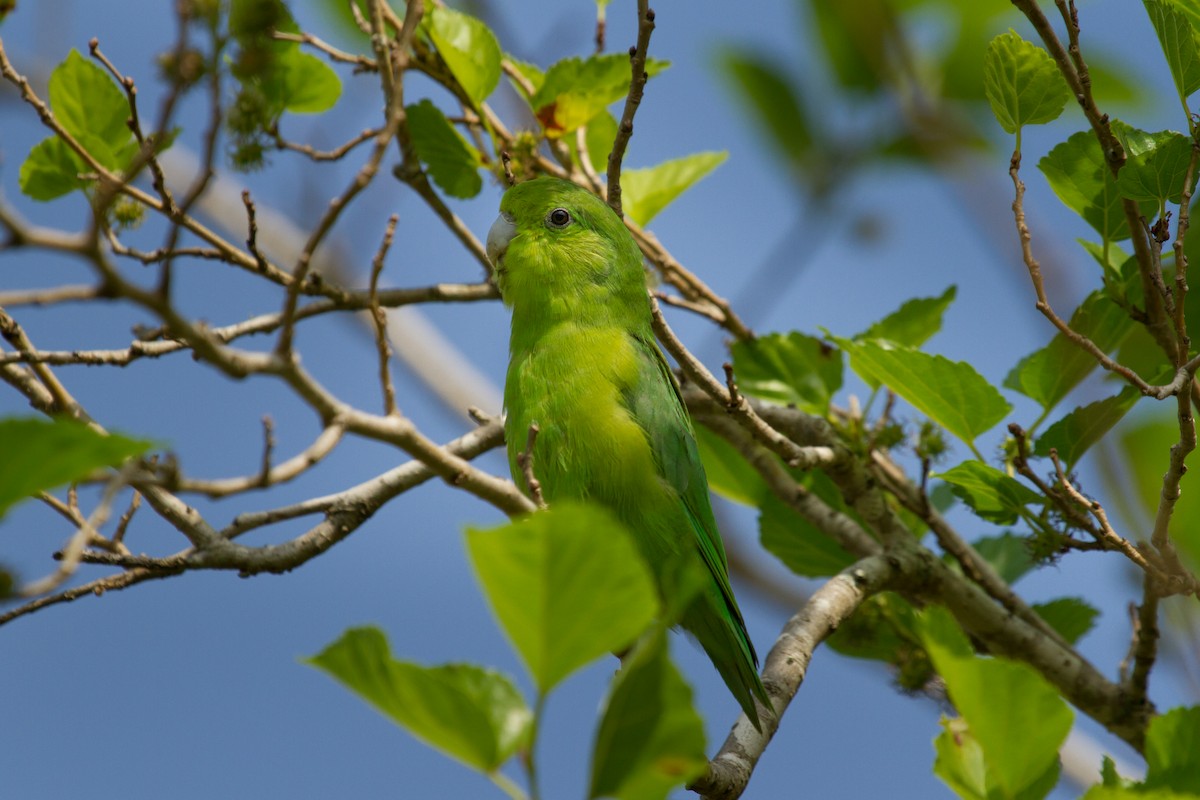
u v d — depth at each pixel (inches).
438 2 530.3
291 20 467.2
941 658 244.8
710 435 543.5
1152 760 313.4
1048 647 485.1
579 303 484.4
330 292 474.3
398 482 427.2
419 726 204.1
